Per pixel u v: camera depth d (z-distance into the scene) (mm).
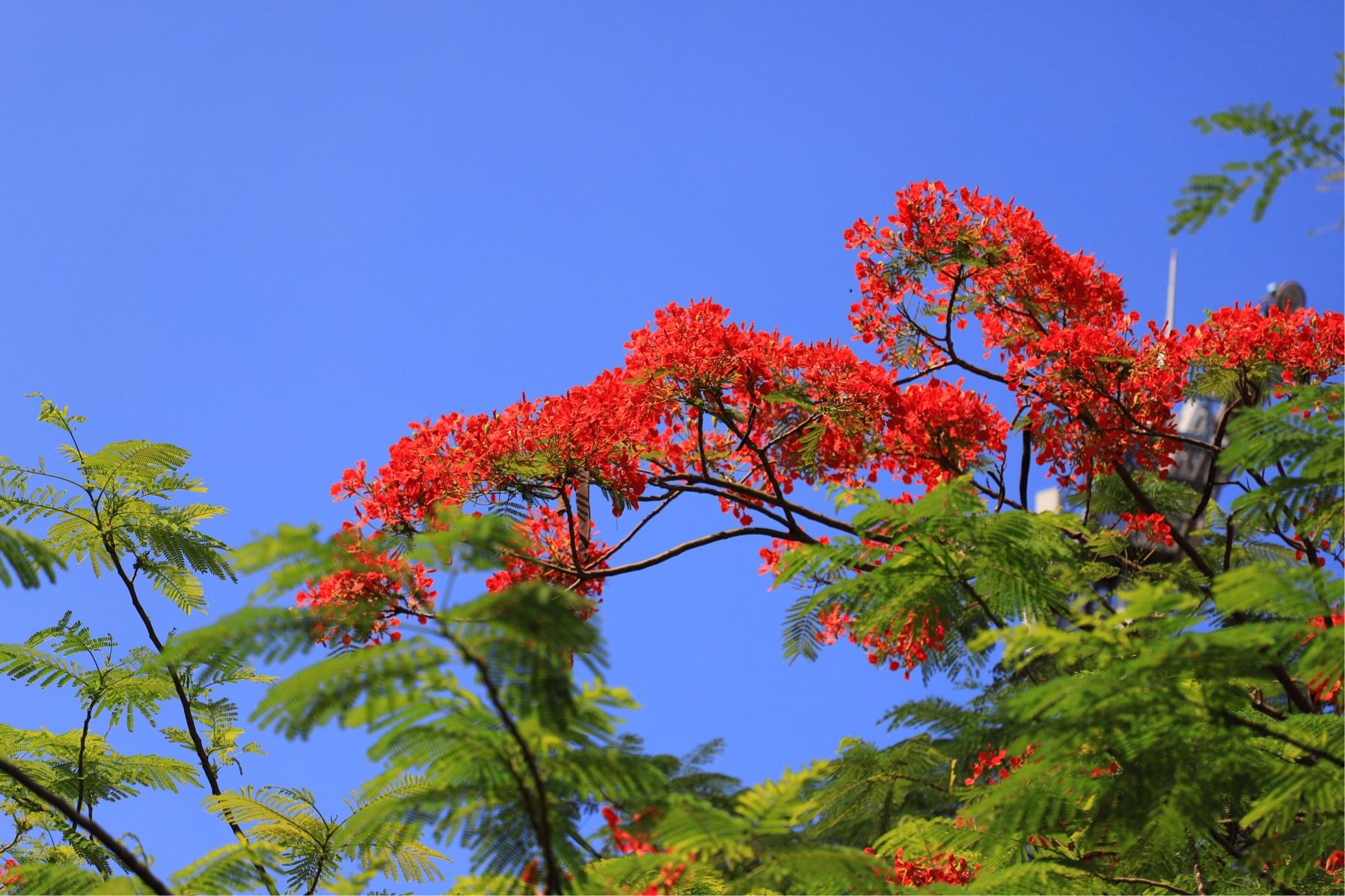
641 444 9289
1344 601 3934
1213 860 6879
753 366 9188
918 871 6809
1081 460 10180
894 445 9617
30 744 7602
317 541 3340
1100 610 4328
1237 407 10117
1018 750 4582
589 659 3232
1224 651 4012
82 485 7371
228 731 7871
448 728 3527
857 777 6008
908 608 5789
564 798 3854
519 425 8766
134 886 4508
